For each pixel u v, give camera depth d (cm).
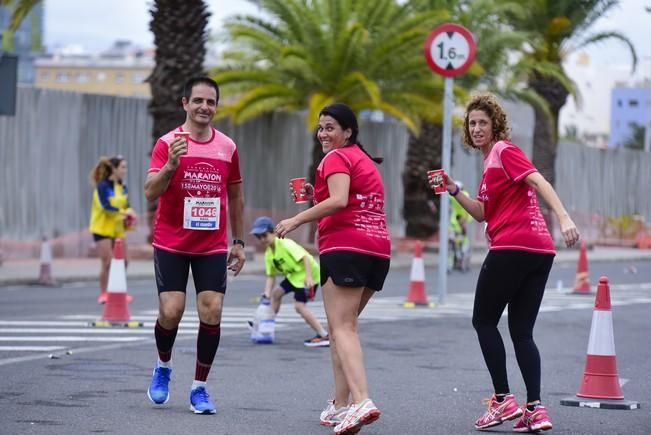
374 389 1373
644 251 6047
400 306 2488
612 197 6850
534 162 5541
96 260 3712
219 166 1148
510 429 1131
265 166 4575
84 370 1459
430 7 4819
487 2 4778
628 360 1686
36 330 1892
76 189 3806
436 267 4153
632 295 2981
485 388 1390
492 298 1123
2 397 1247
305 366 1555
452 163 5000
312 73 4184
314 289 1808
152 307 2339
